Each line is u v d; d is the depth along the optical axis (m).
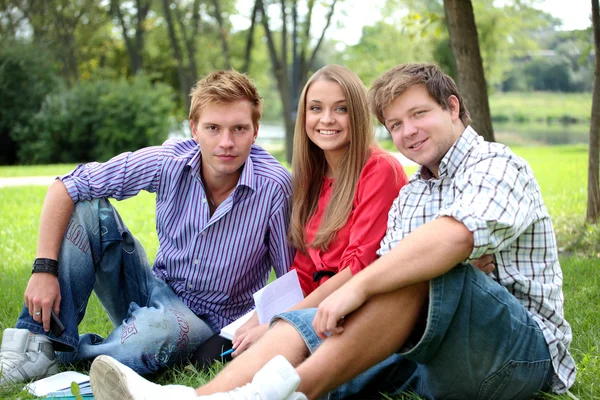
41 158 24.52
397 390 2.46
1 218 8.55
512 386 2.21
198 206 3.05
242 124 2.89
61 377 2.73
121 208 9.44
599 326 3.26
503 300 2.12
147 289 3.17
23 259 5.95
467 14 6.39
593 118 6.18
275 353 2.16
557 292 2.33
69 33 31.91
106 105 24.36
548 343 2.24
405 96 2.41
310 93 2.98
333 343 2.07
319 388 2.07
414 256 2.02
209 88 2.87
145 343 2.84
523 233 2.32
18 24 31.22
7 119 25.30
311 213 3.08
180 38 29.69
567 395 2.30
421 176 2.60
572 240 5.94
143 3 29.92
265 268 3.24
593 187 6.23
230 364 2.18
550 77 37.66
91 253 3.00
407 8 25.05
